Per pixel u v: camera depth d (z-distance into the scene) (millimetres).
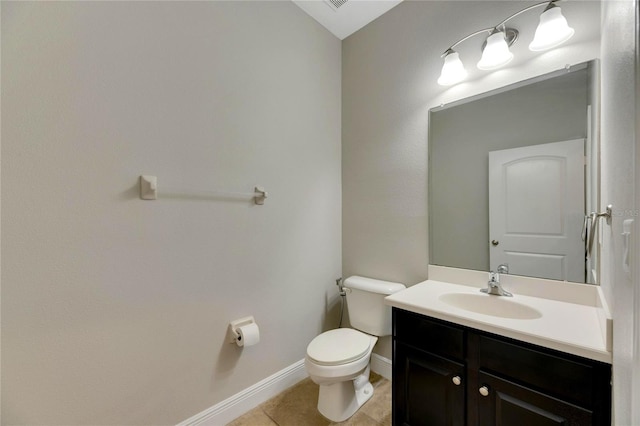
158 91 1304
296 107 1928
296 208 1932
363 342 1601
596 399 858
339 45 2258
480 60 1495
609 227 873
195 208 1432
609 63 886
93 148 1130
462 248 1610
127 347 1220
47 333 1038
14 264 977
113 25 1177
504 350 1048
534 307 1222
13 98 968
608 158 931
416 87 1809
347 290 1977
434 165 1724
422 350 1281
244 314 1636
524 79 1399
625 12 576
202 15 1458
